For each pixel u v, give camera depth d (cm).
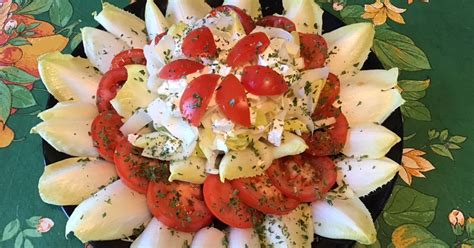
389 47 45
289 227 34
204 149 34
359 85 38
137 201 35
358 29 39
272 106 34
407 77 43
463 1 47
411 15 46
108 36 40
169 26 41
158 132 36
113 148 36
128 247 34
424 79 43
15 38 46
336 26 42
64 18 47
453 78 43
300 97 35
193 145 34
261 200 34
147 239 33
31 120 42
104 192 35
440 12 46
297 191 34
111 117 37
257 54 35
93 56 40
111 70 38
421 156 39
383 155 35
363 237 33
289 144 34
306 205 35
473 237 36
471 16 46
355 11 47
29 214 38
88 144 37
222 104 33
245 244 33
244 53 34
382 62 44
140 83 37
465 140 40
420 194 38
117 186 35
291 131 35
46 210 38
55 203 36
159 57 37
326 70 36
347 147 36
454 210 37
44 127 36
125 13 42
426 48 44
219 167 34
